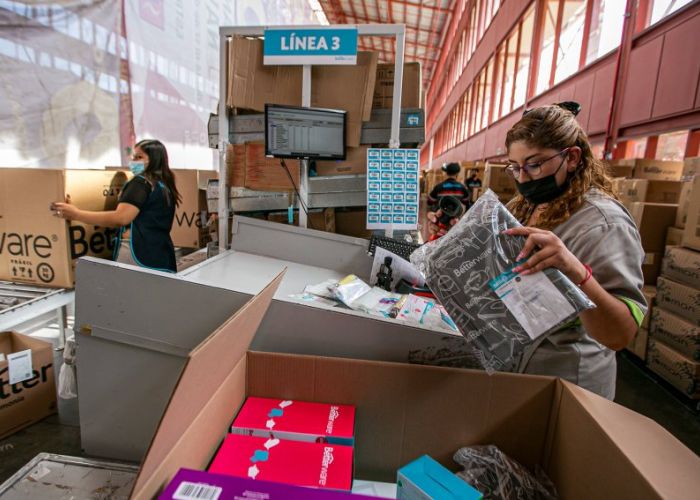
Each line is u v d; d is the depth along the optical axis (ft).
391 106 5.98
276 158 5.42
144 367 2.67
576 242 2.58
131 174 6.88
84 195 6.03
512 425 2.46
